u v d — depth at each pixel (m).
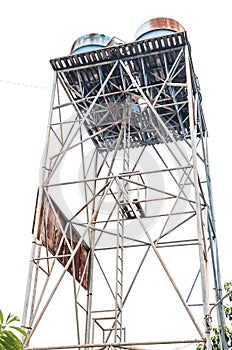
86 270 17.31
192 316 11.64
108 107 16.75
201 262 12.18
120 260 15.26
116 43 17.00
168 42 15.79
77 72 16.72
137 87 15.55
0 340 10.57
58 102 16.78
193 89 16.41
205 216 14.97
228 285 16.69
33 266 13.78
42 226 14.57
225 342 14.52
